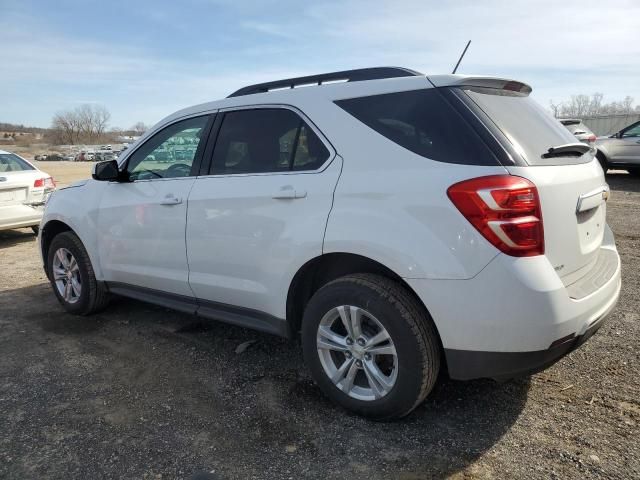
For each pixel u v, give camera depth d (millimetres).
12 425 2885
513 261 2320
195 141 3660
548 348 2369
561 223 2498
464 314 2408
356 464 2480
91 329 4352
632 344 3609
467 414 2871
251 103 3383
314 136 2990
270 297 3129
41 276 6168
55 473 2471
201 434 2760
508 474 2371
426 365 2562
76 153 67562
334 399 2930
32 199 8094
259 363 3609
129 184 4051
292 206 2959
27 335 4238
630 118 32938
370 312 2664
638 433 2621
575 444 2564
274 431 2768
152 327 4367
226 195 3291
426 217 2475
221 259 3361
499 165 2395
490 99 2750
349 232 2695
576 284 2623
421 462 2479
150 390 3258
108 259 4266
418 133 2646
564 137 3025
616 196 10531
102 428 2838
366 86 2906
